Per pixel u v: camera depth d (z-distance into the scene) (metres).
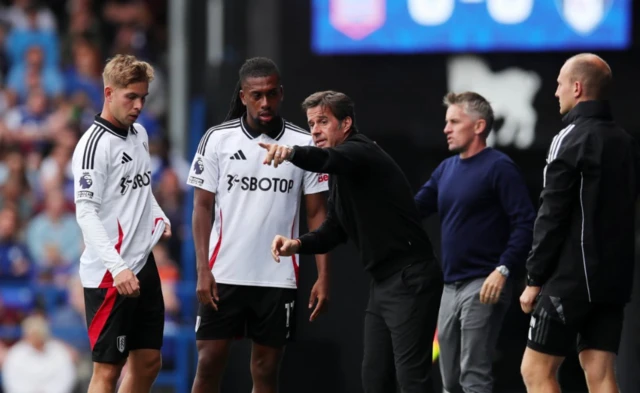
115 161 19.64
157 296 20.39
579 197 18.97
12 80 44.62
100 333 19.86
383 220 19.89
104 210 19.69
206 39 38.09
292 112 31.62
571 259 19.02
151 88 43.75
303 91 31.67
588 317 19.56
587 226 18.86
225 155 20.77
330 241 20.52
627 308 27.88
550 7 31.09
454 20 31.34
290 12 31.75
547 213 18.95
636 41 30.84
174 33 41.97
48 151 42.34
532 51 31.17
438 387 29.97
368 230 20.00
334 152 19.02
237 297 20.84
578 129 19.03
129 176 19.88
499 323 22.47
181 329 35.56
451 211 22.73
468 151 22.80
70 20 46.91
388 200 19.80
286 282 20.95
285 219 20.91
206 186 20.84
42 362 36.50
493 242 22.44
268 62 20.39
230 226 20.84
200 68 41.72
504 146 31.31
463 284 22.58
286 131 20.97
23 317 38.19
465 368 22.42
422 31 31.38
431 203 23.72
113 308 19.77
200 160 20.88
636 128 30.81
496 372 30.05
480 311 22.28
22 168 41.06
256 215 20.77
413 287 19.94
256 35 32.12
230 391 30.66
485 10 31.25
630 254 19.19
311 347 31.03
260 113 20.30
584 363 19.73
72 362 36.78
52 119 43.00
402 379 19.97
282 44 31.78
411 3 31.41
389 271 20.17
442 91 31.41
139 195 20.06
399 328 19.98
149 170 20.41
